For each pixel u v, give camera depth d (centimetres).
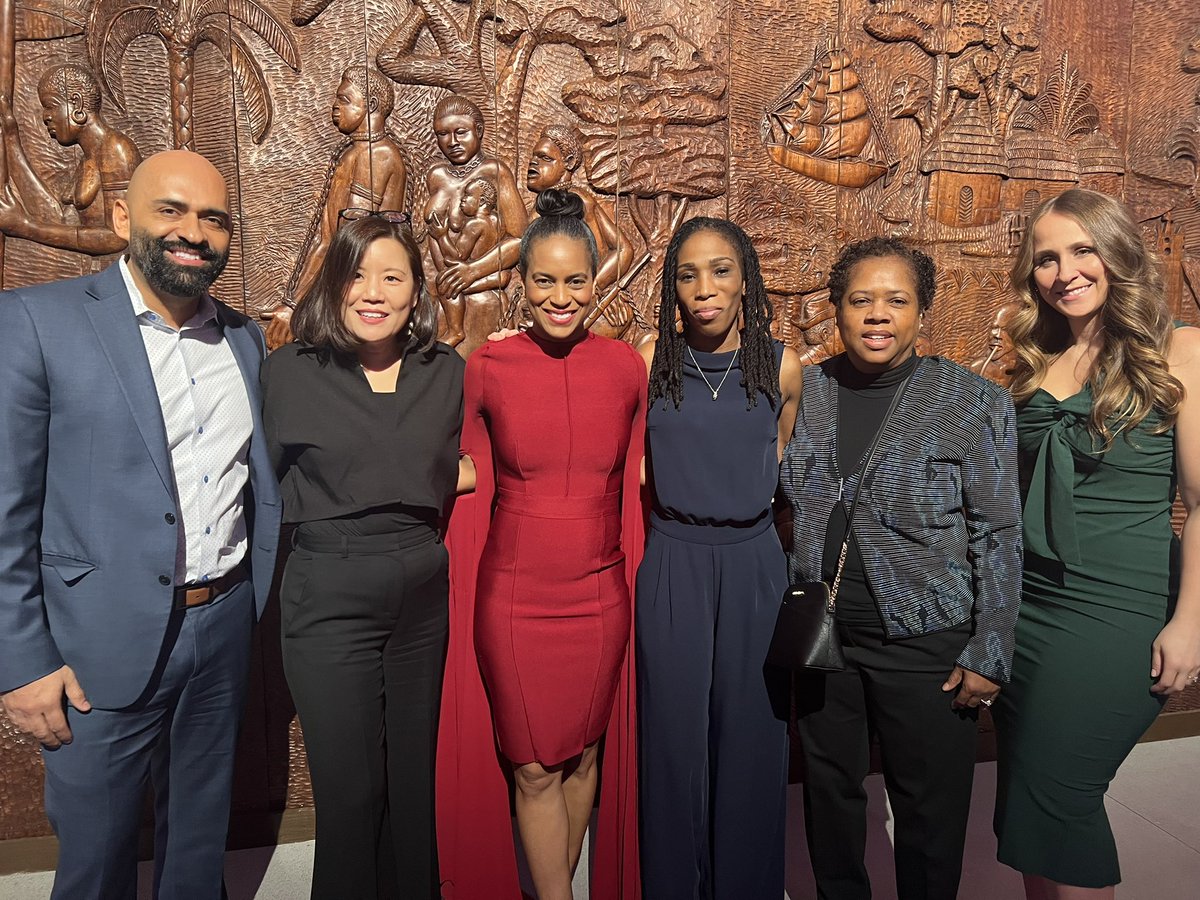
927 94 276
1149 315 167
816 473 180
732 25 256
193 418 161
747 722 186
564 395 181
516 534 184
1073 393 180
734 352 186
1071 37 283
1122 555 172
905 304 169
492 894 210
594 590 187
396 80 237
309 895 225
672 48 253
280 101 231
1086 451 173
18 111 218
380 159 236
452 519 195
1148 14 288
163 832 183
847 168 270
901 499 169
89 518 154
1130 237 168
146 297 160
